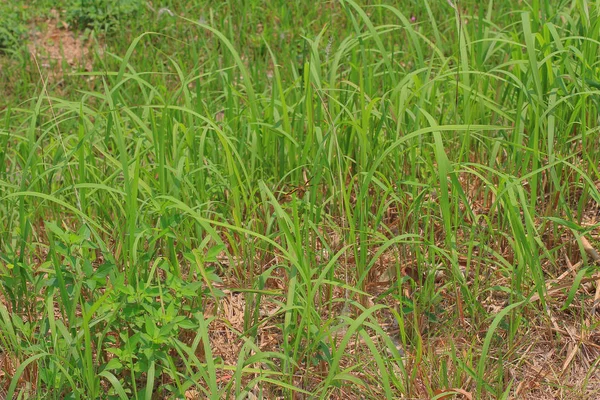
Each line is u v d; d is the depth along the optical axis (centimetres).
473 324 340
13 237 362
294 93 505
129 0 774
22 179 347
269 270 338
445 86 462
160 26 723
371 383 326
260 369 301
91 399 297
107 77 641
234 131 445
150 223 388
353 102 446
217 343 353
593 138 406
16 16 773
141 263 333
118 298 312
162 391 327
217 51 653
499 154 432
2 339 325
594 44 416
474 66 441
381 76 544
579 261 377
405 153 400
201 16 686
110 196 399
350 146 411
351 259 380
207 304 371
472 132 413
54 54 735
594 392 321
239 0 734
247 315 342
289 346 314
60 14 791
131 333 325
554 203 387
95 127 371
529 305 349
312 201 365
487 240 383
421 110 358
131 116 397
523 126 391
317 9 734
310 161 410
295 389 295
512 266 357
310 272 328
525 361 334
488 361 332
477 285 344
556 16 466
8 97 634
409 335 349
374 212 413
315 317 318
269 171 423
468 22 635
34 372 330
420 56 417
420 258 352
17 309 347
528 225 327
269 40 680
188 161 394
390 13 693
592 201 408
